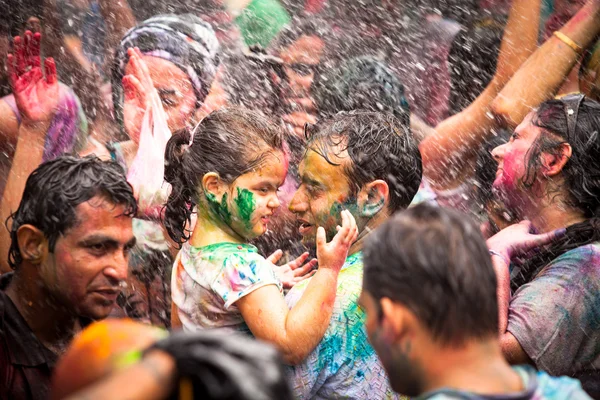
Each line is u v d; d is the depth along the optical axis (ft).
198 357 6.03
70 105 19.93
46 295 11.23
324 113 20.27
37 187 11.09
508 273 14.93
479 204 21.04
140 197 17.67
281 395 6.14
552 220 15.47
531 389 8.24
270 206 13.58
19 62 17.72
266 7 25.44
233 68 22.52
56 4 24.02
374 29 26.66
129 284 17.16
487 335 8.50
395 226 8.80
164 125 18.69
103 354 6.64
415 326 8.48
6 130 20.10
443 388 8.18
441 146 21.86
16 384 10.93
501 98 21.76
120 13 25.27
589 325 14.33
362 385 12.96
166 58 20.20
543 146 15.37
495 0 25.81
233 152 13.30
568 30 21.79
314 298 12.53
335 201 13.62
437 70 26.08
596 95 22.99
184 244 14.12
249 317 12.74
